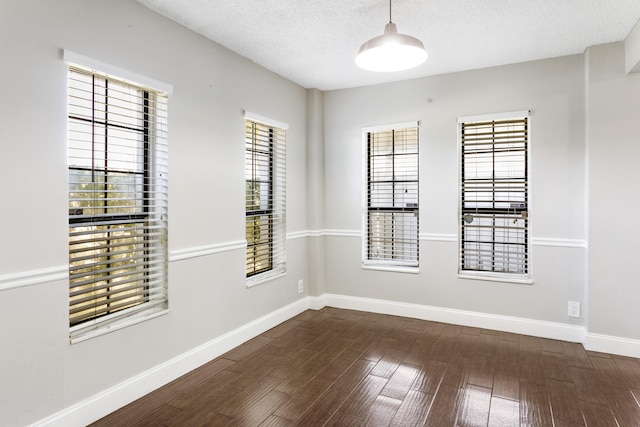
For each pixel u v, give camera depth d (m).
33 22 1.82
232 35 2.85
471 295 3.66
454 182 3.71
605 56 2.99
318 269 4.28
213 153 2.94
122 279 2.36
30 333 1.83
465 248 3.73
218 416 2.15
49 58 1.89
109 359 2.18
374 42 2.05
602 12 2.49
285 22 2.64
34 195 1.84
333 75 3.78
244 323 3.29
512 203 3.52
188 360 2.70
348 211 4.25
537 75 3.36
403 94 3.92
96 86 2.19
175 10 2.46
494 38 2.91
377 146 4.14
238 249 3.20
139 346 2.36
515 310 3.48
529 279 3.45
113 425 2.06
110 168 2.28
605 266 3.01
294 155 4.04
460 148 3.68
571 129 3.25
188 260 2.71
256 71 3.43
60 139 1.94
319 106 4.30
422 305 3.89
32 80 1.83
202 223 2.83
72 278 2.02
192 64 2.75
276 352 3.06
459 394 2.38
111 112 2.23
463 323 3.69
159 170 2.54
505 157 3.53
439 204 3.78
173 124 2.59
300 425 2.06
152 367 2.45
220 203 3.01
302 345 3.21
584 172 3.20
